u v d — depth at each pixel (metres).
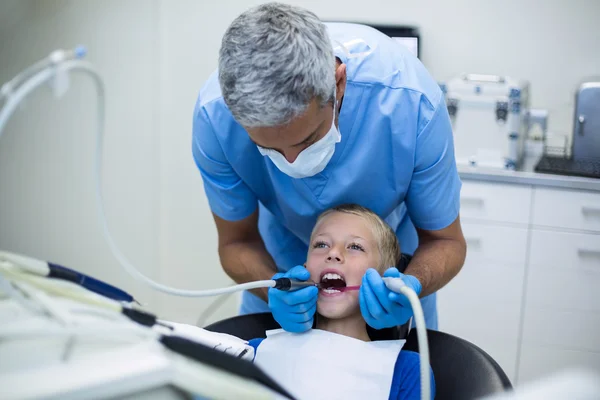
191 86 2.89
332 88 1.09
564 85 2.61
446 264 1.41
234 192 1.49
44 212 3.06
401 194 1.44
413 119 1.33
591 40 2.55
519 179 2.32
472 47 2.66
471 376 1.24
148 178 3.00
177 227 3.05
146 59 2.88
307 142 1.15
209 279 3.08
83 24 2.86
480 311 2.48
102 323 0.68
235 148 1.39
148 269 3.09
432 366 1.33
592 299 2.36
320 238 1.45
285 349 1.36
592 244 2.31
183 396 0.66
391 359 1.30
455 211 1.44
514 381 2.50
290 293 1.31
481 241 2.43
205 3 2.80
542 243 2.37
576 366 2.43
